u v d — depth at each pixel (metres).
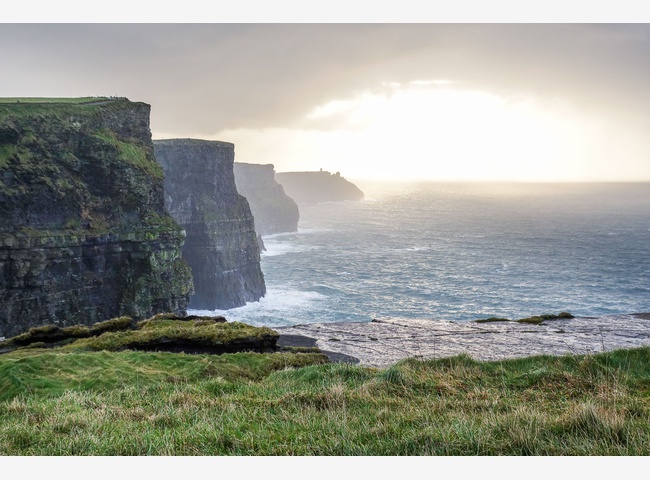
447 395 15.54
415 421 12.13
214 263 156.00
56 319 90.00
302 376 19.12
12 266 84.81
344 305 141.38
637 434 10.59
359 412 13.35
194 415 13.14
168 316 34.03
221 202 164.38
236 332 27.78
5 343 29.05
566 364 18.94
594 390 15.86
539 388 16.20
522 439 10.23
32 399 16.77
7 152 88.12
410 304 138.12
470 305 133.75
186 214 156.75
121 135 110.38
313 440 10.66
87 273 95.38
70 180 94.56
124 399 16.06
